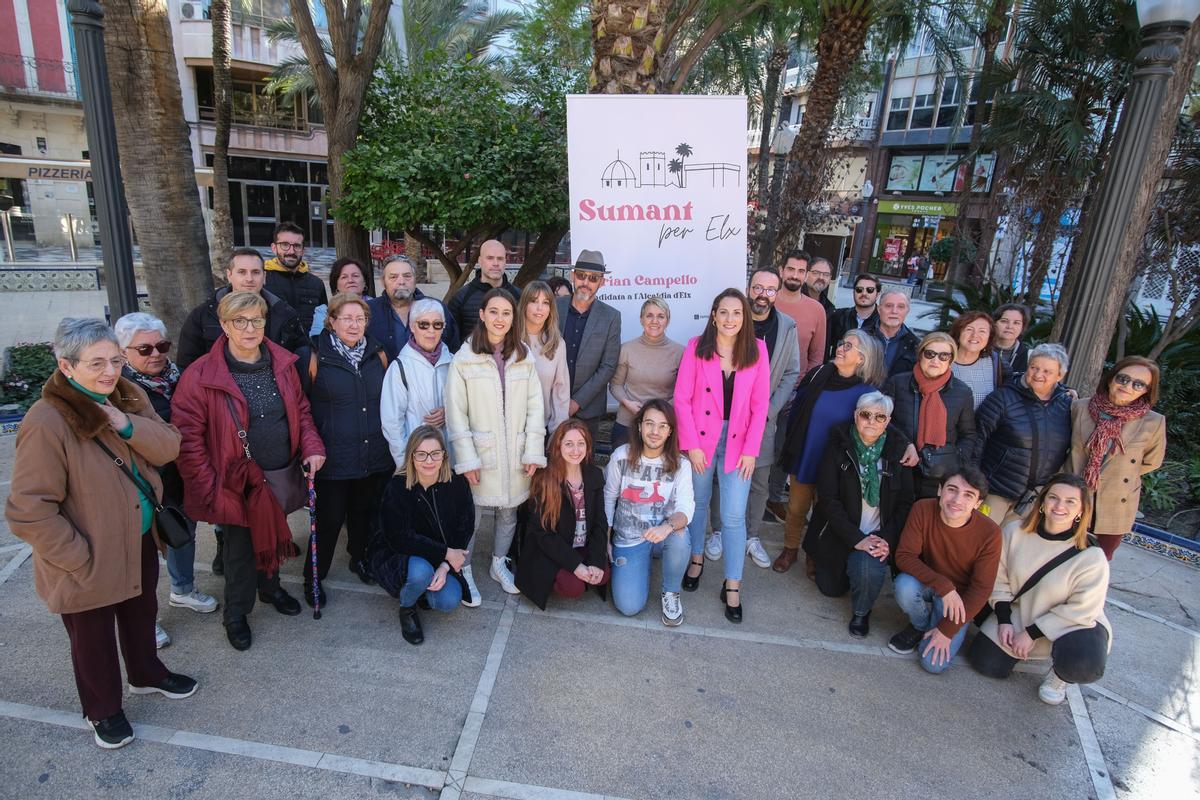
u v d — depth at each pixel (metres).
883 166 29.19
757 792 2.57
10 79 22.25
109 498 2.38
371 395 3.47
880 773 2.72
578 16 9.41
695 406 3.75
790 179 9.02
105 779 2.40
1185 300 8.34
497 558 3.86
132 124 4.69
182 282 5.04
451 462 3.53
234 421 2.94
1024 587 3.32
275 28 19.16
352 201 6.50
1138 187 3.84
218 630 3.29
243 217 28.03
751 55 13.66
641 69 5.20
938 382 3.81
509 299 3.40
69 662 2.99
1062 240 9.55
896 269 29.05
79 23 3.62
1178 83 5.07
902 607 3.50
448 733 2.74
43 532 2.20
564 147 6.54
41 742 2.54
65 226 22.95
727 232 4.88
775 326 4.17
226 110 12.59
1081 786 2.75
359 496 3.69
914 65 27.06
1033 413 3.82
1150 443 3.78
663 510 3.58
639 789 2.54
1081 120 8.39
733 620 3.70
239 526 3.04
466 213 6.14
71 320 2.28
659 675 3.20
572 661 3.26
